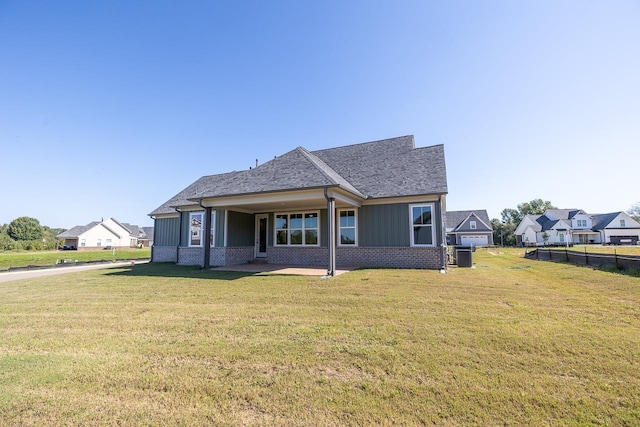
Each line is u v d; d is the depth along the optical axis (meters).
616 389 2.94
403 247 12.91
